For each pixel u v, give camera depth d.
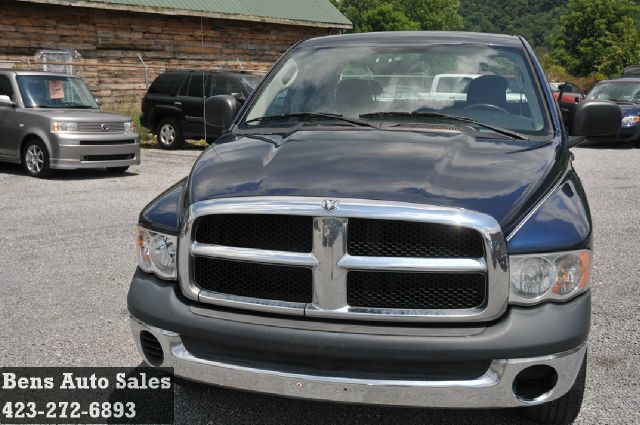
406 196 2.88
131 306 3.23
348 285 2.86
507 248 2.81
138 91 22.56
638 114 17.52
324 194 2.93
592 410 3.60
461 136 3.73
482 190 2.99
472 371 2.82
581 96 19.33
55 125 11.73
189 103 16.25
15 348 4.44
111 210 9.10
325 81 4.45
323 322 2.90
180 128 16.50
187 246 3.05
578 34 65.25
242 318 2.97
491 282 2.78
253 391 2.98
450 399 2.81
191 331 3.02
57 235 7.62
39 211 8.99
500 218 2.84
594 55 62.34
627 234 7.80
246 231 2.99
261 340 2.91
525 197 3.02
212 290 3.06
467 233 2.80
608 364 4.23
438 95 4.24
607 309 5.25
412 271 2.80
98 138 12.02
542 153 3.55
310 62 4.66
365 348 2.81
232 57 25.56
